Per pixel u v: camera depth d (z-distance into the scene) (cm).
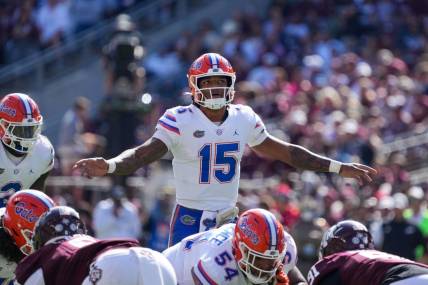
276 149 2367
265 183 4609
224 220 2311
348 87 5756
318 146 4975
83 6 6228
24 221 2150
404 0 6769
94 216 4031
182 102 5472
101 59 6047
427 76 6025
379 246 3925
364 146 4988
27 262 1978
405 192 4347
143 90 5012
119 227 3975
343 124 5062
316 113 5288
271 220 1994
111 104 4159
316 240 3850
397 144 5384
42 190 2616
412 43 6562
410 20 6681
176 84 6019
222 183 2323
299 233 3866
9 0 6369
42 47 6200
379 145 5147
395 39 6556
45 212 2080
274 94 5569
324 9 6619
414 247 3878
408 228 3894
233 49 6100
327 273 2047
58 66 6156
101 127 5250
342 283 2027
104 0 6303
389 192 4509
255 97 5466
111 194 4038
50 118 6078
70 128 4756
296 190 4494
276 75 5809
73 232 2019
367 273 2005
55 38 6172
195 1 6619
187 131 2291
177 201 2352
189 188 2325
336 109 5391
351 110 5412
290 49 6166
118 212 3984
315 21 6444
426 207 4344
